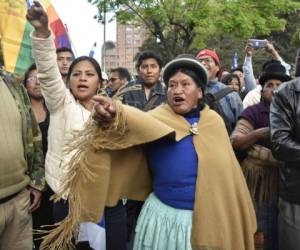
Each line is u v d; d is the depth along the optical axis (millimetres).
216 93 4859
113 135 2492
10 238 3354
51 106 3605
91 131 2504
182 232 2584
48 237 2566
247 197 2744
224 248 2541
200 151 2621
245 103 5887
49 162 3598
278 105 3289
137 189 2777
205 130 2691
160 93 5305
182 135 2650
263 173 3914
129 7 18422
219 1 18750
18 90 3441
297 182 3256
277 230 3914
